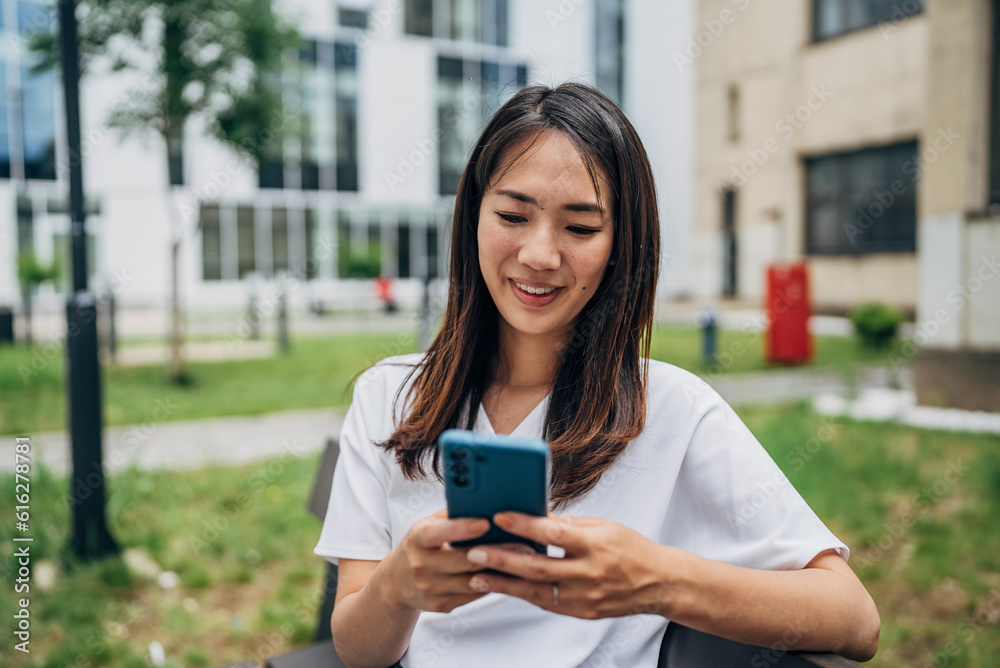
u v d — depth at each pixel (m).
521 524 0.76
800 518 1.02
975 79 5.92
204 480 4.50
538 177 1.00
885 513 3.86
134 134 8.72
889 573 3.19
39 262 13.17
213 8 7.59
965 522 3.75
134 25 7.55
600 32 20.41
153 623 2.86
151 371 8.92
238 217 19.16
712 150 17.45
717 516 1.04
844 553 1.01
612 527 0.80
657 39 18.77
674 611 0.83
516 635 1.05
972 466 4.55
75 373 3.32
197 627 2.82
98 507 3.35
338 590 1.15
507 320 1.07
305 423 6.32
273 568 3.35
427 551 0.80
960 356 6.09
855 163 14.70
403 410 1.20
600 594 0.78
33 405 6.86
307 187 19.72
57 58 7.59
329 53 19.39
